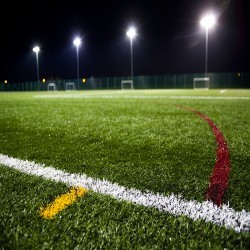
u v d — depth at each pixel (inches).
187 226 49.1
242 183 68.5
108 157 91.7
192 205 56.9
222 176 73.2
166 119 183.0
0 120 181.5
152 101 377.1
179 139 117.7
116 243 44.6
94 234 46.9
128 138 120.3
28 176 74.3
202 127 149.3
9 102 387.2
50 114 218.5
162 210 54.8
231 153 95.1
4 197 60.9
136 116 200.2
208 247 43.3
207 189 65.0
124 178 72.2
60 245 44.2
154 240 45.2
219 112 224.5
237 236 46.2
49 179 71.9
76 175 74.8
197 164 83.5
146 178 72.1
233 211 54.4
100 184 68.2
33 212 54.3
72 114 217.0
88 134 129.9
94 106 297.0
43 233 47.3
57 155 95.2
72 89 1731.1
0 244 44.6
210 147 103.5
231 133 131.1
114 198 60.1
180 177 72.7
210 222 50.4
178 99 422.9
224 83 1439.5
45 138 122.9
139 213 53.7
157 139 117.8
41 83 1744.6
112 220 51.1
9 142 116.1
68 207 56.2
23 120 181.3
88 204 57.4
